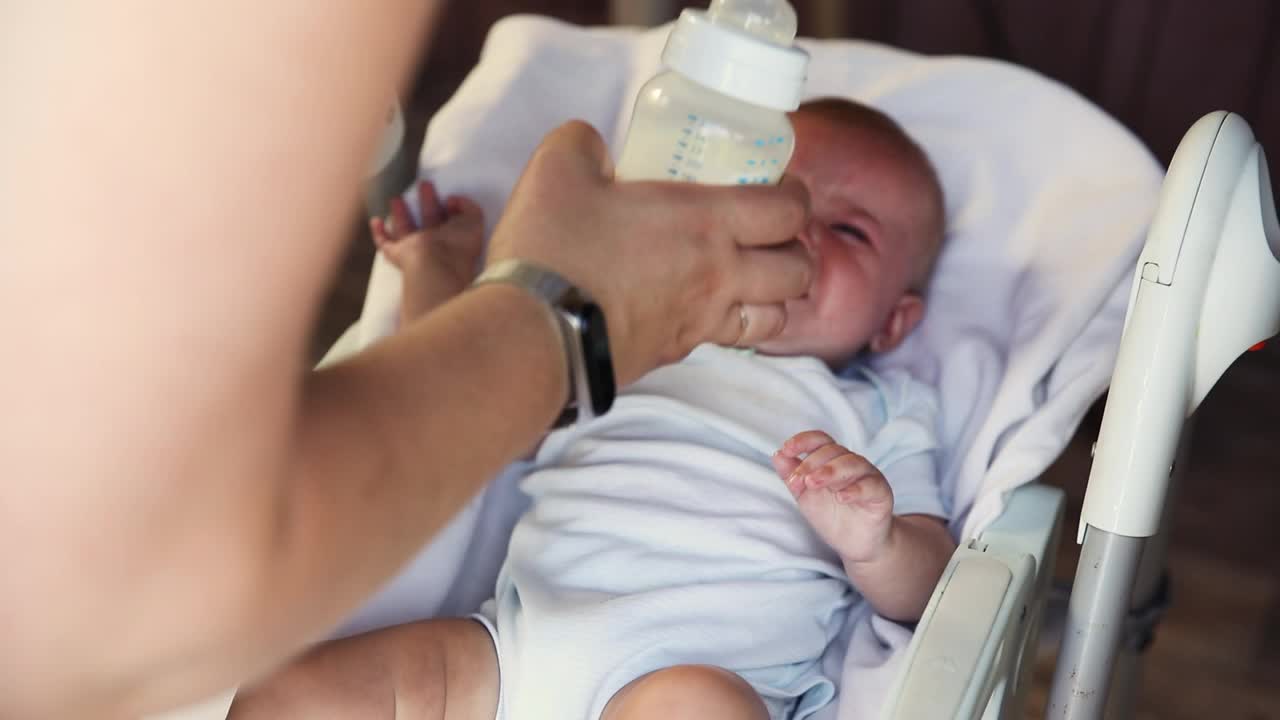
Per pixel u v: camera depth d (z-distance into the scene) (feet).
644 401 3.67
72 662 1.08
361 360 1.52
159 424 1.03
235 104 0.99
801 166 4.11
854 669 3.20
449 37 10.02
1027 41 7.34
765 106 2.31
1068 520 6.23
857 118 4.13
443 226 4.06
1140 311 2.34
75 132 0.93
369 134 1.13
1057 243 3.90
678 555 3.32
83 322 0.97
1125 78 7.20
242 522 1.15
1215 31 6.91
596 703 3.05
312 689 2.84
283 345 1.13
